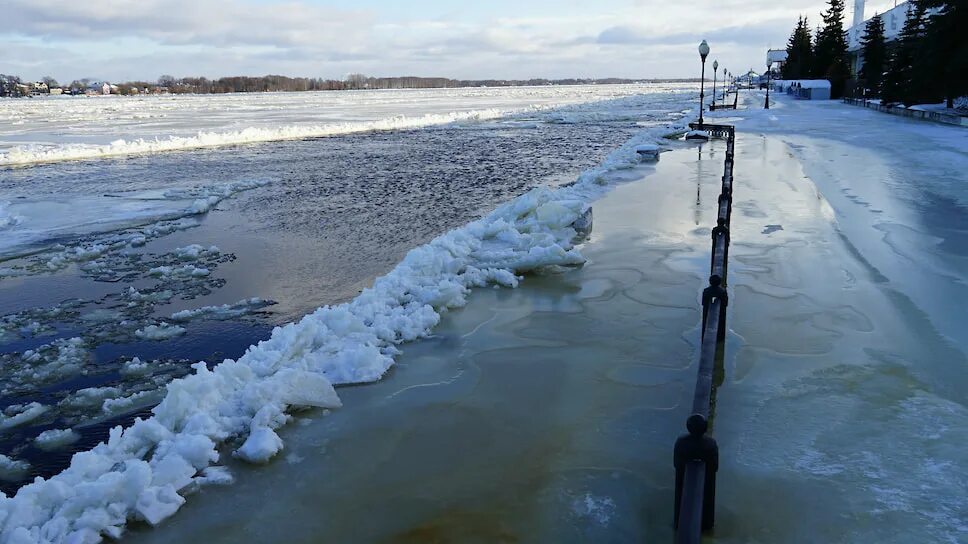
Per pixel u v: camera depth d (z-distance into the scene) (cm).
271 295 895
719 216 682
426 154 2683
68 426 552
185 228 1381
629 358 564
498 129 4000
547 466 409
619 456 415
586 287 759
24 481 470
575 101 8756
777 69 13100
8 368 682
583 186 1435
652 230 1018
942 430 429
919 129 2680
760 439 426
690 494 299
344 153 2798
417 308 682
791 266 800
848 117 3622
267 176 2122
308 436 453
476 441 441
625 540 339
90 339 758
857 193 1262
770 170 1616
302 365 551
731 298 693
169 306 871
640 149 1944
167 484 389
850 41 8119
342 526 359
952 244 883
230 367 525
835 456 404
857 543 329
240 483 402
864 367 526
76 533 350
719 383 507
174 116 6819
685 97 9338
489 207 1477
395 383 531
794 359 545
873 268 784
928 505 355
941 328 600
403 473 406
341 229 1295
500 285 781
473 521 358
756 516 350
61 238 1331
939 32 3253
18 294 958
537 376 536
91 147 3006
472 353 586
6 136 4316
